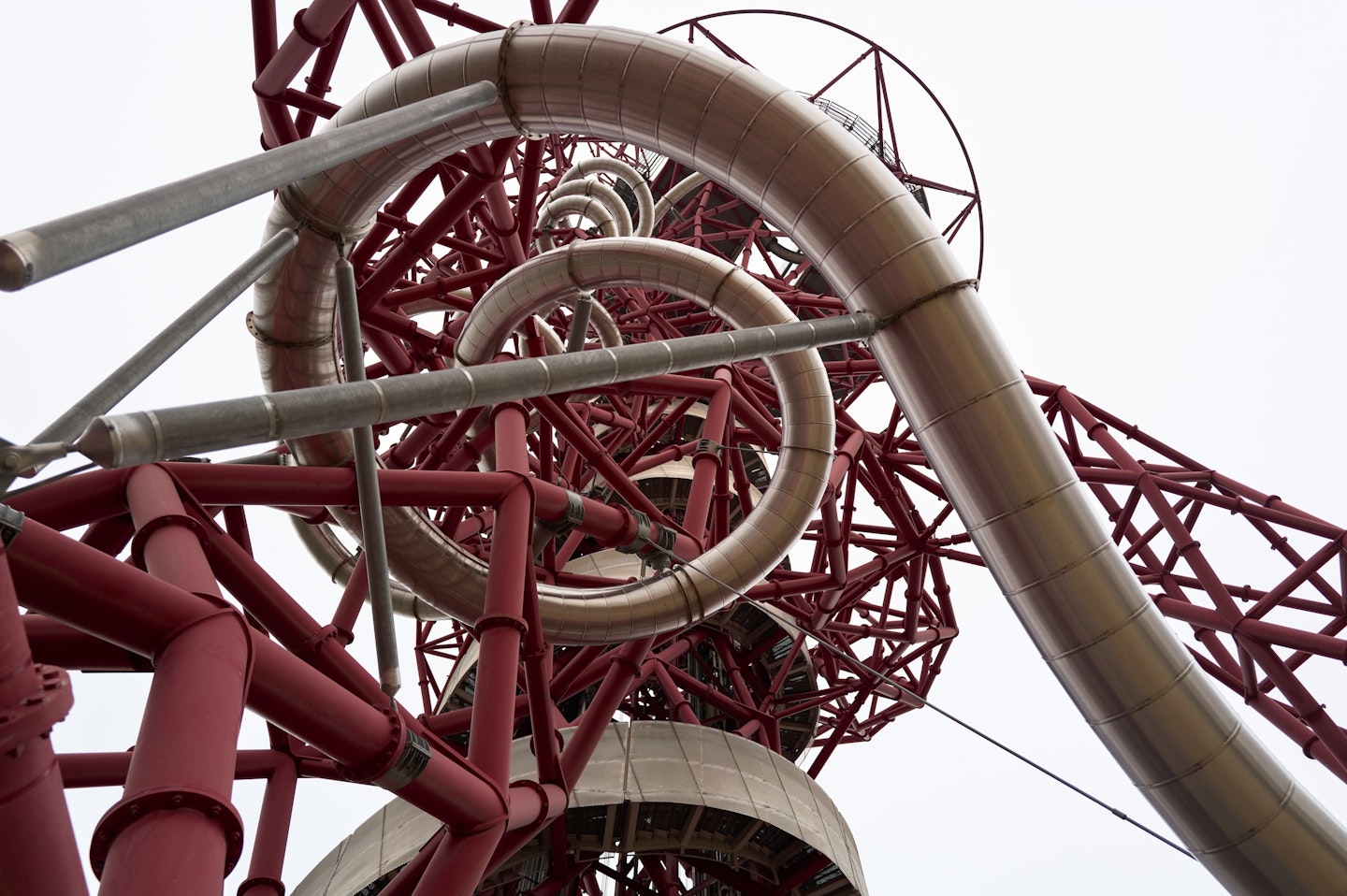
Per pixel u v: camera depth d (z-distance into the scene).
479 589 18.97
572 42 12.83
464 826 12.17
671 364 10.09
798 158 12.43
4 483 5.72
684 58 12.62
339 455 17.02
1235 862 12.26
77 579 8.21
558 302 20.77
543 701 16.19
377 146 8.82
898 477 32.97
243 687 8.43
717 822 22.56
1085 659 12.28
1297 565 28.70
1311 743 24.45
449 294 24.09
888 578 34.72
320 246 14.84
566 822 22.06
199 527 12.06
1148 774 12.41
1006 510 12.32
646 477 36.03
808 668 33.88
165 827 7.01
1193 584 29.08
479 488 15.52
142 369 7.75
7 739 5.80
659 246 19.92
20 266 5.17
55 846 6.37
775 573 31.17
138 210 6.09
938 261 12.41
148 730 7.66
